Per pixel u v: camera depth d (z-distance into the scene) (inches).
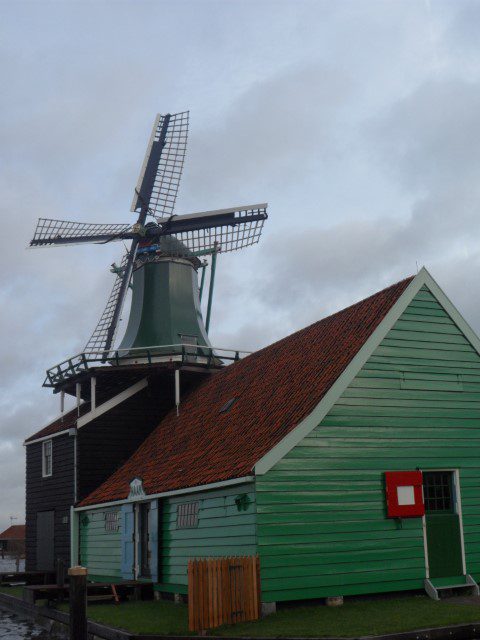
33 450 1203.9
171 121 1501.0
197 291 1352.1
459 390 727.7
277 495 630.5
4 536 4136.3
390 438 685.9
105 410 1070.4
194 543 725.9
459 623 507.2
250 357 991.6
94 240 1393.9
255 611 582.9
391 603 627.8
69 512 1052.5
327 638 474.6
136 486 837.2
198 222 1363.2
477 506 715.4
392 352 703.1
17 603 891.4
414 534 678.5
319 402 661.9
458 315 738.8
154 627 571.2
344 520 650.8
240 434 746.8
